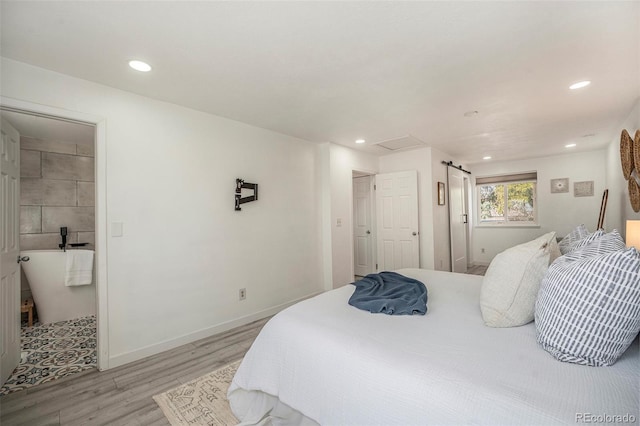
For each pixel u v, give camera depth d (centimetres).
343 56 197
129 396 193
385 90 251
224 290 309
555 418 80
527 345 121
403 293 188
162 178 265
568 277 112
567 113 314
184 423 166
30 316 325
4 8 145
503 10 155
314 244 420
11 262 221
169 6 147
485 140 428
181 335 274
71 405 184
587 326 103
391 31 171
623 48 191
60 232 376
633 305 97
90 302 360
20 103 197
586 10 155
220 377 213
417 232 473
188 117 285
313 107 288
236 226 322
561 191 555
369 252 550
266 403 157
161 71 213
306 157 412
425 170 477
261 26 165
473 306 172
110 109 236
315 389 128
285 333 153
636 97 272
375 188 531
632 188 311
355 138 406
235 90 247
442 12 156
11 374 221
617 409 81
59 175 381
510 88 250
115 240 237
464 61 206
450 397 95
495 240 638
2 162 209
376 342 129
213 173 303
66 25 160
